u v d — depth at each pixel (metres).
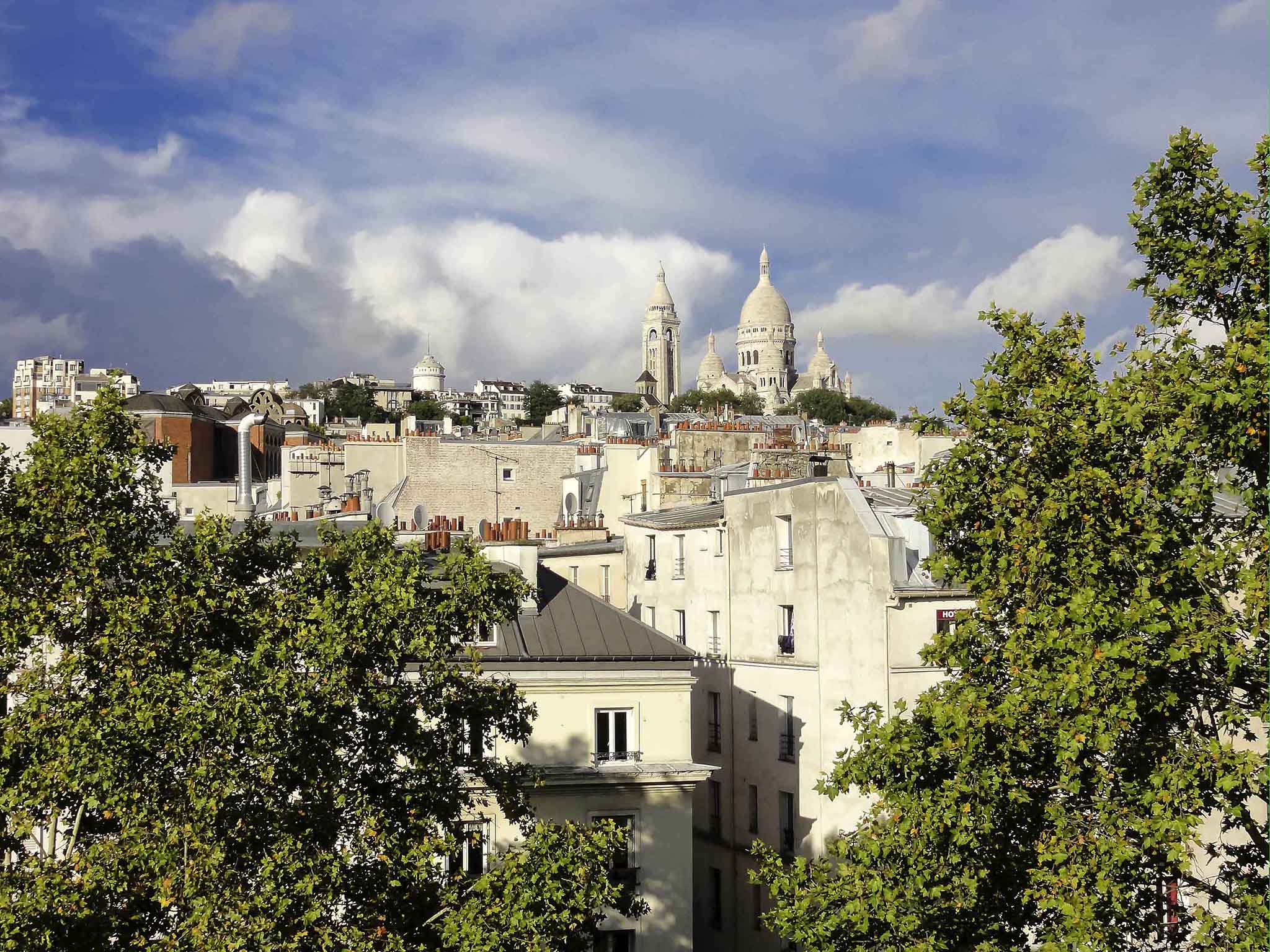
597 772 46.88
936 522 37.22
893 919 32.75
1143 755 31.48
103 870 28.92
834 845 36.66
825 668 58.16
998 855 33.69
